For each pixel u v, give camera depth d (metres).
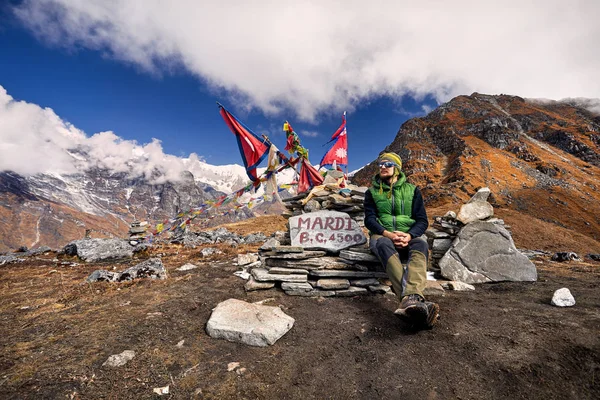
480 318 3.55
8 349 2.94
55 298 4.74
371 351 2.96
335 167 7.02
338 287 4.63
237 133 6.51
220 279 5.74
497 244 5.49
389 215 4.29
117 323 3.59
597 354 2.58
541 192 89.06
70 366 2.63
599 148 140.62
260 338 3.12
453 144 137.00
